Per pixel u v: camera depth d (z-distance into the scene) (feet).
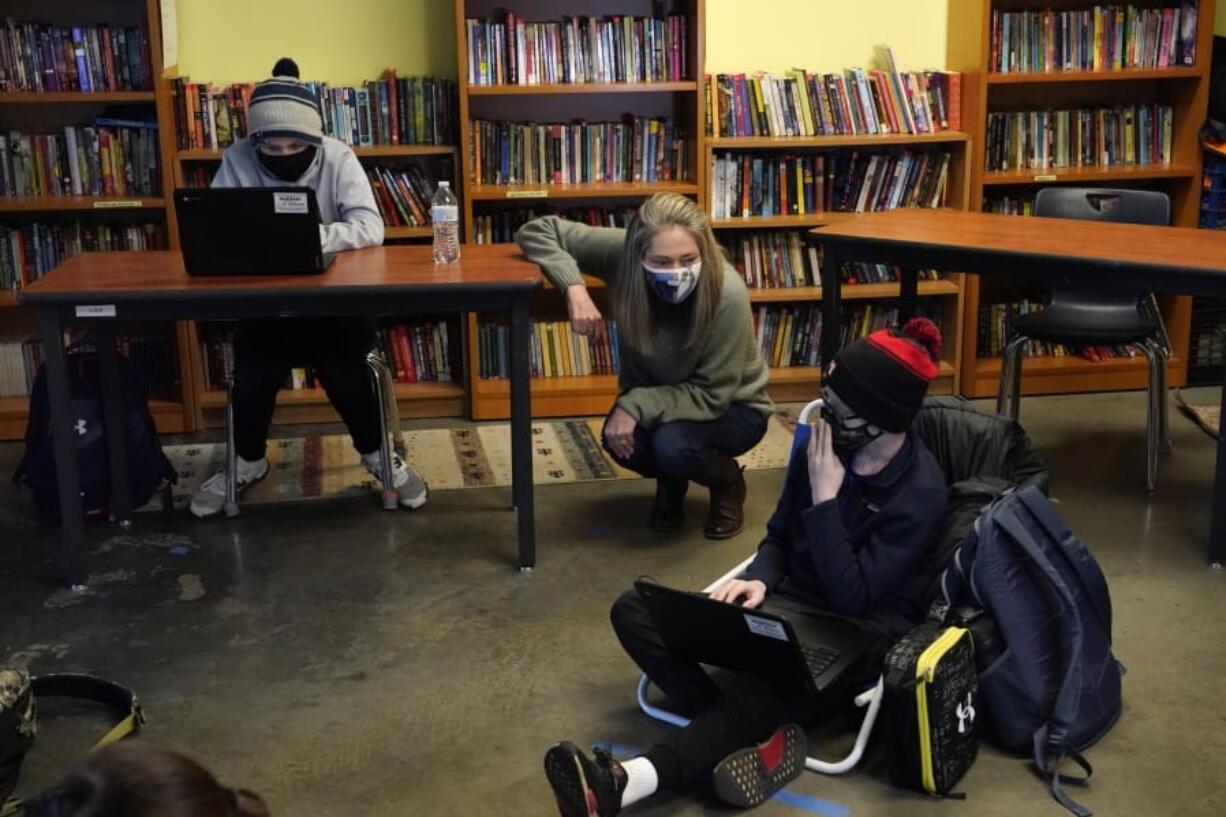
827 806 8.04
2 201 15.02
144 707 9.38
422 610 10.89
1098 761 8.44
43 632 10.59
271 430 15.67
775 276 16.61
